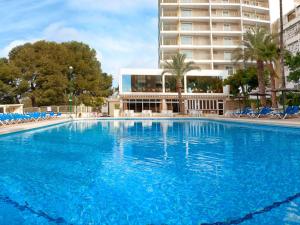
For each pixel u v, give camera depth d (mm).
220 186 5051
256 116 24156
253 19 52906
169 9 53062
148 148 9891
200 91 41281
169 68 38469
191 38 52062
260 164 6762
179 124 22719
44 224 3676
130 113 36062
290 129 14711
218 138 12422
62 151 9422
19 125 19891
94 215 3914
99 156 8383
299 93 29547
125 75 39750
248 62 47969
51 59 45969
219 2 54031
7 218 3879
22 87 43500
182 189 4945
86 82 46594
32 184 5438
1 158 8148
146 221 3676
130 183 5410
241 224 3525
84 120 29922
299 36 40375
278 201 4250
